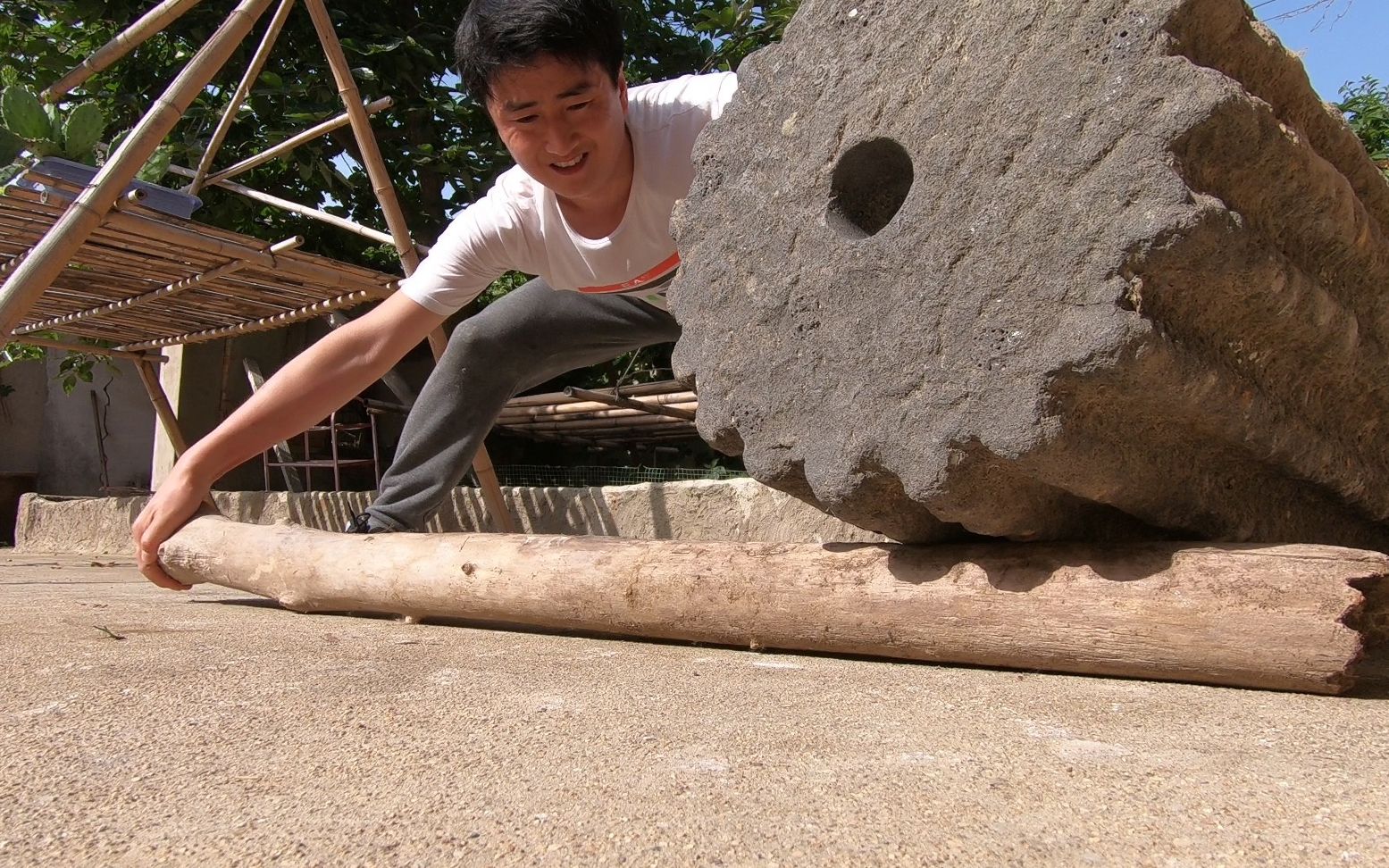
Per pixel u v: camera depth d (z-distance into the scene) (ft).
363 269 14.03
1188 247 4.97
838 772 4.02
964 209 5.61
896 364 5.85
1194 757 4.18
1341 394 6.54
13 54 21.50
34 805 3.67
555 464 24.34
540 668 6.34
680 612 7.26
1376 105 21.31
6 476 29.27
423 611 8.62
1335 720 4.79
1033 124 5.41
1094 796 3.70
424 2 21.40
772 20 19.51
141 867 3.14
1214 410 5.59
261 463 23.32
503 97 7.23
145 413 28.04
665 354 22.43
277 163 21.34
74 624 8.18
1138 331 4.99
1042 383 5.26
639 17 21.16
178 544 9.80
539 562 7.94
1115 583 5.73
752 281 6.57
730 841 3.29
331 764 4.16
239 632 7.82
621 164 8.03
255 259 12.90
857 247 6.05
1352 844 3.21
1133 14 5.15
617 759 4.21
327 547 9.16
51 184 11.06
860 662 6.66
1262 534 6.56
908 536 6.59
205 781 3.94
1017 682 5.82
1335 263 6.04
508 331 11.91
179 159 20.34
